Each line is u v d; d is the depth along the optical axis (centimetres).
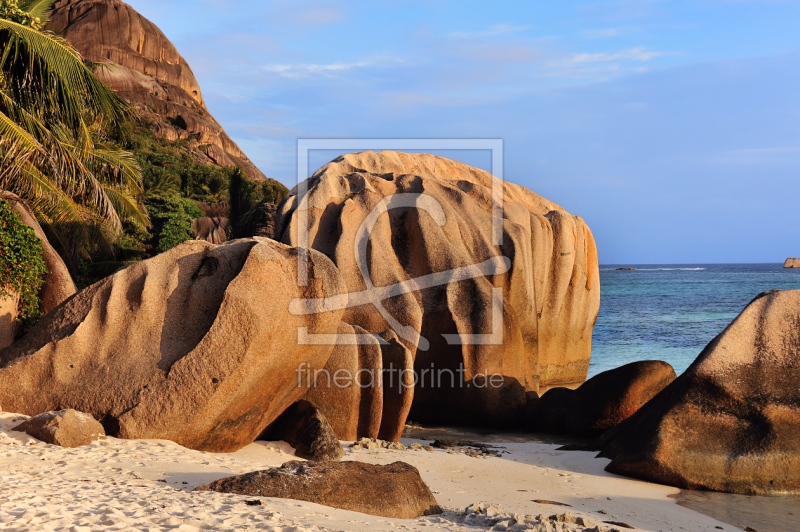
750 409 897
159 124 9775
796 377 912
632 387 1197
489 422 1275
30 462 580
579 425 1209
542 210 1927
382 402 1022
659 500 771
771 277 9650
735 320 983
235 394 755
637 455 879
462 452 971
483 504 606
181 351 774
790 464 844
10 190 1339
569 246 1820
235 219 2889
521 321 1500
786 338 949
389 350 1074
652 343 3394
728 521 700
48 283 1107
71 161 1407
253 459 748
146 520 388
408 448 948
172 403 731
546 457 984
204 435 750
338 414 985
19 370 762
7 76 1334
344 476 550
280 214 1448
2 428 687
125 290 816
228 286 771
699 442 875
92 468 581
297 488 523
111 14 10900
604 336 3669
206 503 457
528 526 506
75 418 680
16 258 1007
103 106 1459
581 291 1914
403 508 542
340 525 439
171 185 5544
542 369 1797
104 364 770
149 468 601
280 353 793
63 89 1368
